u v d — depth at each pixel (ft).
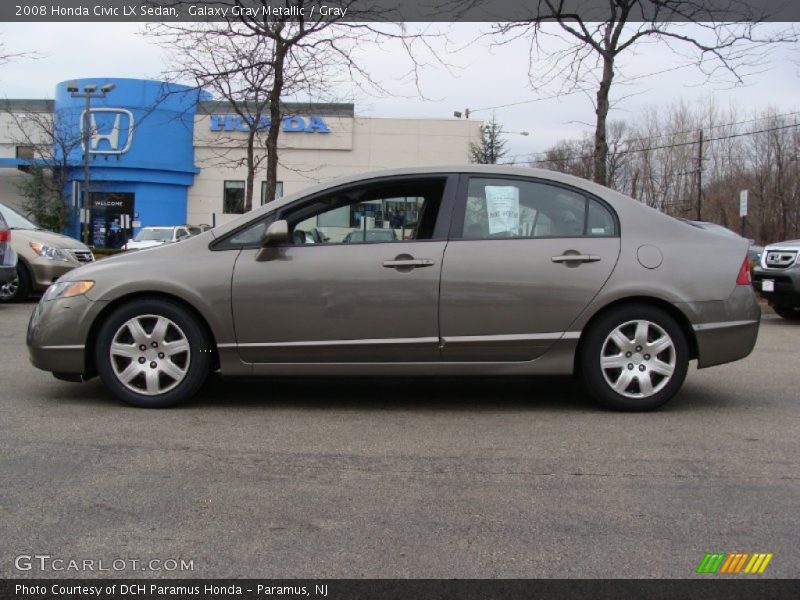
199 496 11.44
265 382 19.65
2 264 32.37
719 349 16.43
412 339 16.07
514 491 11.81
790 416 16.49
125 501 11.19
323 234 16.49
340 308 16.01
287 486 11.93
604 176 38.68
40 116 113.91
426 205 16.55
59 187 106.32
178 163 111.34
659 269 16.22
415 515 10.84
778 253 36.81
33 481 11.94
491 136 110.11
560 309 16.11
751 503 11.37
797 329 34.06
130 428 14.98
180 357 16.38
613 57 37.76
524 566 9.34
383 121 113.29
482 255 16.10
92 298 16.14
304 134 113.19
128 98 107.04
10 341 25.72
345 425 15.55
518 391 18.84
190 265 16.19
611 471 12.76
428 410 16.89
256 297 16.02
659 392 16.43
